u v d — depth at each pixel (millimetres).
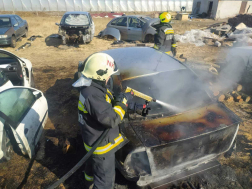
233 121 2547
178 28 14219
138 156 2229
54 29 12984
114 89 2889
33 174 2764
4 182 2633
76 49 9406
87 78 1803
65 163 2951
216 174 2742
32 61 7711
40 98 3596
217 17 20766
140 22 10023
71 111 4289
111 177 2109
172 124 2473
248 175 2746
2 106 2707
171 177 2391
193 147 2336
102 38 11172
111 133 1961
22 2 23688
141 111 2480
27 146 2811
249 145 3293
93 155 1994
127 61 3418
